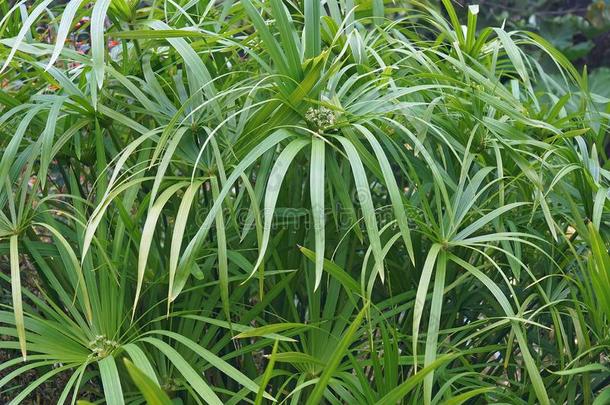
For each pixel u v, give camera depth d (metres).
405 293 1.34
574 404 1.30
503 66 1.63
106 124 1.33
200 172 1.28
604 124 1.46
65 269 1.34
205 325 1.37
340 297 1.37
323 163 1.16
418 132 1.26
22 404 1.47
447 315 1.43
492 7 3.96
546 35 3.75
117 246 1.24
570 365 1.27
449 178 1.30
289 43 1.22
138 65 1.41
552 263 1.37
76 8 1.17
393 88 1.28
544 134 1.41
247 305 1.38
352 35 1.38
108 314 1.24
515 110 1.33
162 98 1.33
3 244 1.32
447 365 1.36
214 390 1.25
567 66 1.47
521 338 1.19
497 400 1.34
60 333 1.22
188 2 1.45
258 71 1.42
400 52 1.45
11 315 1.21
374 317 1.33
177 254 1.13
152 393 1.00
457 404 1.12
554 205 1.41
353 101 1.31
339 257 1.36
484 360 1.44
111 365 1.11
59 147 1.27
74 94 1.28
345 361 1.34
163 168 1.17
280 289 1.29
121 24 1.42
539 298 1.39
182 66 1.45
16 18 1.44
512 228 1.32
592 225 1.15
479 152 1.36
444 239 1.21
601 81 3.52
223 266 1.15
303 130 1.24
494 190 1.39
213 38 1.32
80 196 1.34
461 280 1.25
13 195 1.27
